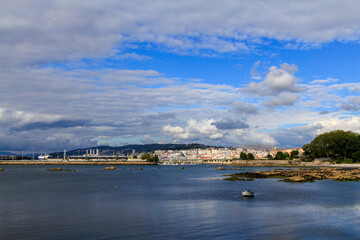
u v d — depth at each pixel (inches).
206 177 5689.0
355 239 1275.8
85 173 7583.7
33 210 2018.9
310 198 2475.4
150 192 3065.9
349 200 2354.8
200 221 1617.9
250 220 1632.6
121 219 1697.8
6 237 1349.7
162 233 1384.1
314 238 1288.1
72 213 1895.9
